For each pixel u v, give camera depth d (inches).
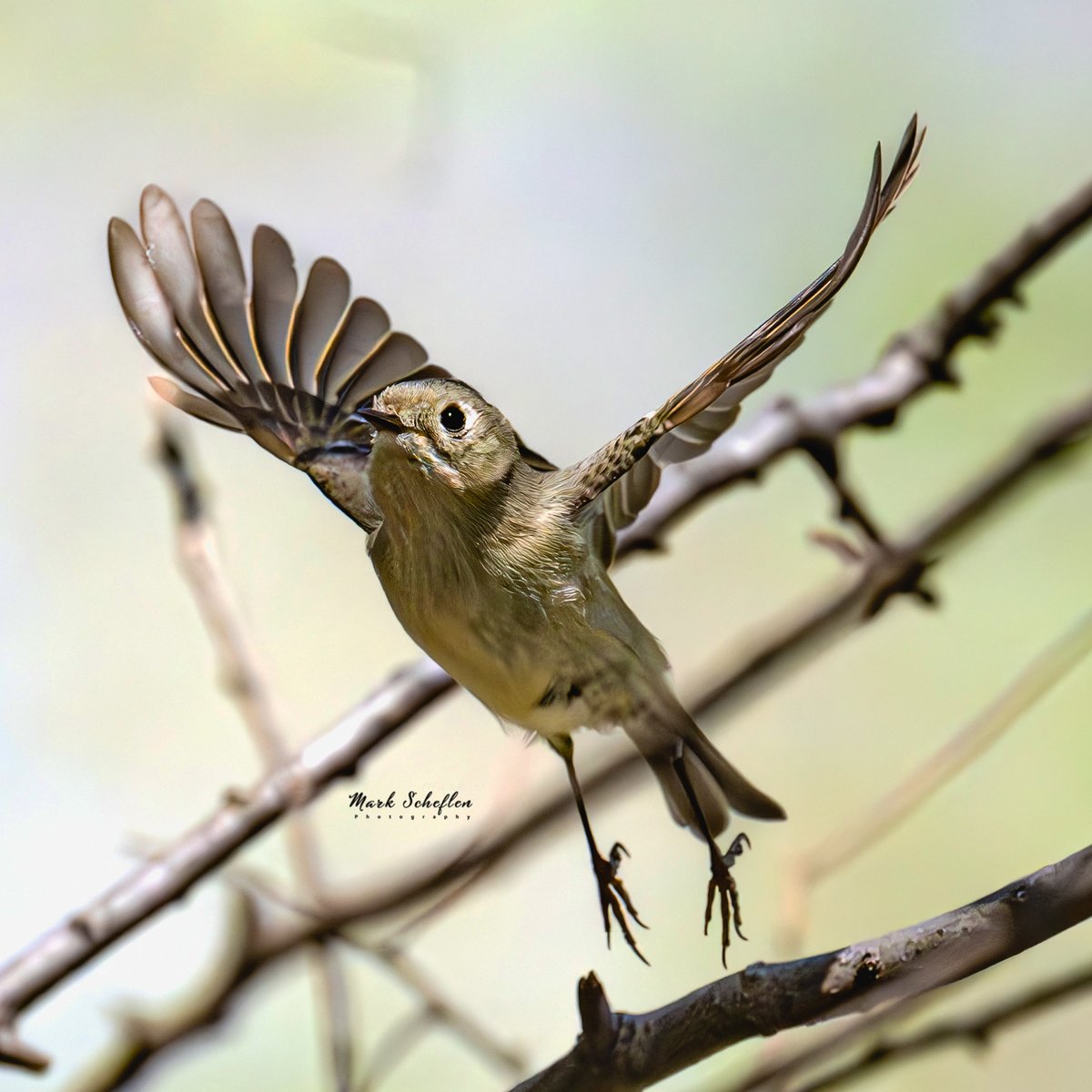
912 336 164.1
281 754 163.3
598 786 164.1
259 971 163.3
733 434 163.9
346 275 162.6
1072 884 159.5
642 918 167.8
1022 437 163.9
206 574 163.8
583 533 161.8
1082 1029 166.4
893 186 159.2
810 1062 161.0
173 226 162.2
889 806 163.6
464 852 163.8
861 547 163.9
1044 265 163.8
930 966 159.6
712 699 163.8
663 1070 159.8
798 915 163.5
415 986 163.3
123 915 162.6
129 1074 163.3
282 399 162.6
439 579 161.6
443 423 161.5
